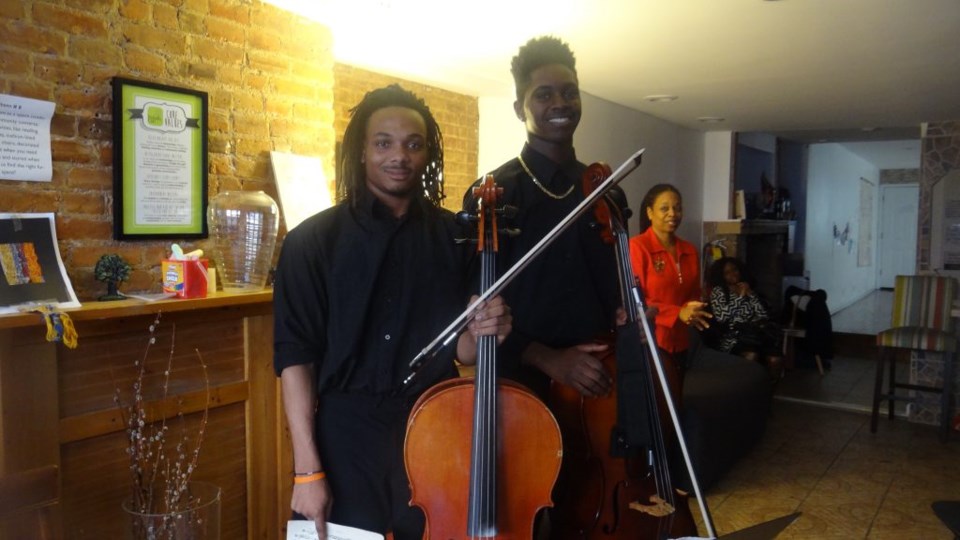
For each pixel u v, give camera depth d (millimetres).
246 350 2531
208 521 2182
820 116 5359
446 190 4496
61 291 1979
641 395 1614
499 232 1541
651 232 3416
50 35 2010
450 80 4176
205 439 2410
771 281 7207
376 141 1523
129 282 2242
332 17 2918
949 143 5332
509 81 4250
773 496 3654
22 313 1807
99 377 2100
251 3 2592
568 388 1750
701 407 3547
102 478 2117
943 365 5051
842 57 3531
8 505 1840
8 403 1860
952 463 4230
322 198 2818
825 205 9172
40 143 1995
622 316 1769
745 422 4039
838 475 3986
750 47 3359
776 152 7473
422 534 1502
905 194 12156
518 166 1851
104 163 2162
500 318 1447
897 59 3559
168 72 2316
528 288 1770
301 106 2816
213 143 2471
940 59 3559
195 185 2398
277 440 2656
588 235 1822
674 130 5809
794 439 4652
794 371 6809
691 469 1546
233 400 2488
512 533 1434
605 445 1735
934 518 3412
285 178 2684
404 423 1547
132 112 2201
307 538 1500
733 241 6375
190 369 2354
